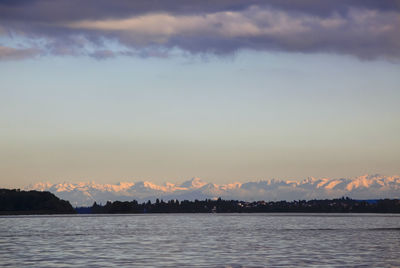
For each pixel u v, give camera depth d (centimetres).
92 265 12788
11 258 14388
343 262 13200
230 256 14850
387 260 13650
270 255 15075
